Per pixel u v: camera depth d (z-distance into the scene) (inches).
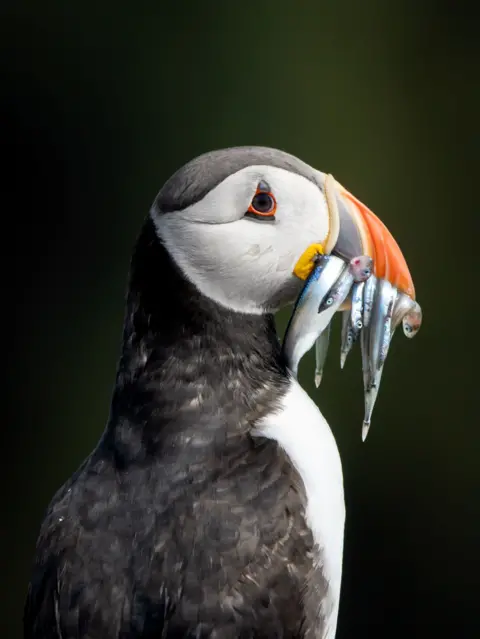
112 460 238.5
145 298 245.0
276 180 242.7
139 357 244.5
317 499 235.5
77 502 234.1
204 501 227.8
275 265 244.5
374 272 250.5
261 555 223.9
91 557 225.6
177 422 238.2
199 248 240.7
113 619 220.1
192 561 221.6
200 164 242.4
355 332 250.5
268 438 237.9
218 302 244.4
